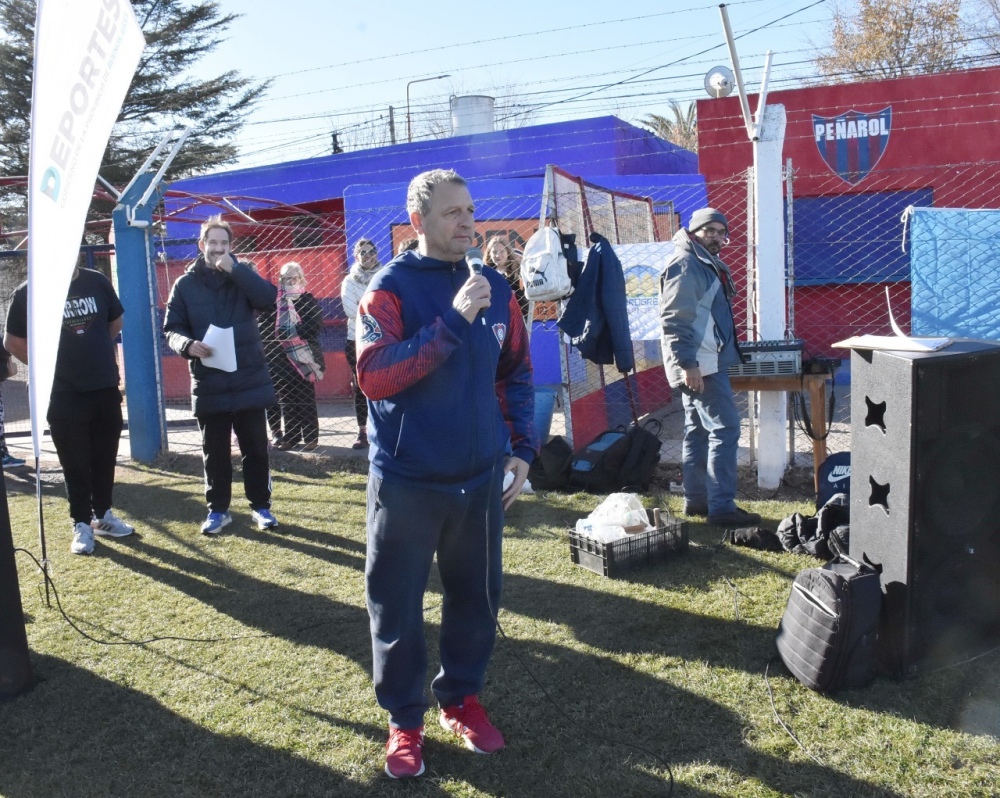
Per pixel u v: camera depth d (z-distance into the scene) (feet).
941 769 8.19
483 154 37.83
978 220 21.04
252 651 11.55
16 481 22.97
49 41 9.29
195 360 16.34
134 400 23.76
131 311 23.50
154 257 23.76
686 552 14.21
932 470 9.49
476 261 8.00
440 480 8.17
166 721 9.84
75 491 15.89
